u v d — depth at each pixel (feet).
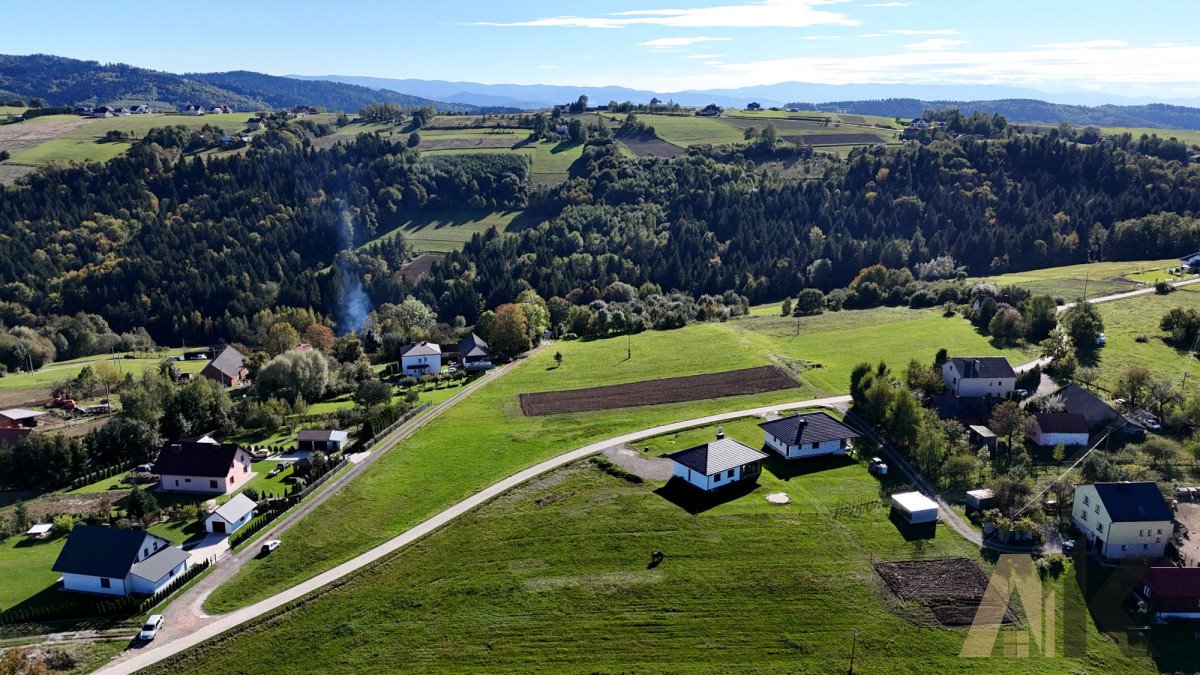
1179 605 196.75
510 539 237.66
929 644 188.55
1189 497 252.21
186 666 190.90
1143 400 315.78
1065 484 254.68
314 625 203.72
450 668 186.80
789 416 313.73
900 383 341.41
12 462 309.22
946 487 263.90
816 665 183.32
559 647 191.93
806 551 225.97
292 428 368.07
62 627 207.62
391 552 233.55
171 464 298.15
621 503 256.73
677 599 207.10
